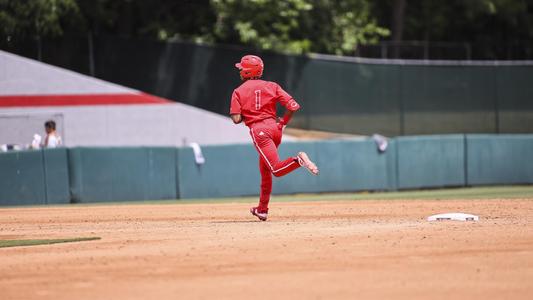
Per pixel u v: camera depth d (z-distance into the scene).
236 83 86.12
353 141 74.12
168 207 53.22
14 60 84.06
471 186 77.56
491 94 88.19
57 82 84.44
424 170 76.25
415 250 29.45
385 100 86.19
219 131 86.06
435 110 87.06
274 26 98.75
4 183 64.56
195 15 100.50
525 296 22.89
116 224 42.16
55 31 85.12
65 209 53.25
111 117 85.12
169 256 29.23
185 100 86.00
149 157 68.88
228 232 35.41
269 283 24.64
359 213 45.78
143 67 85.69
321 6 102.88
